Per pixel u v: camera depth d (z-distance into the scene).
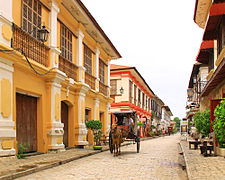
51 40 12.08
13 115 9.45
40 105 11.67
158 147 18.11
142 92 40.38
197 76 28.47
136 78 34.72
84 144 15.30
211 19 12.84
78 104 15.37
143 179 6.80
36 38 11.12
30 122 11.17
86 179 6.68
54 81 12.08
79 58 15.55
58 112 12.47
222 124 9.70
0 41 8.52
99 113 21.06
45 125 11.77
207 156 10.77
